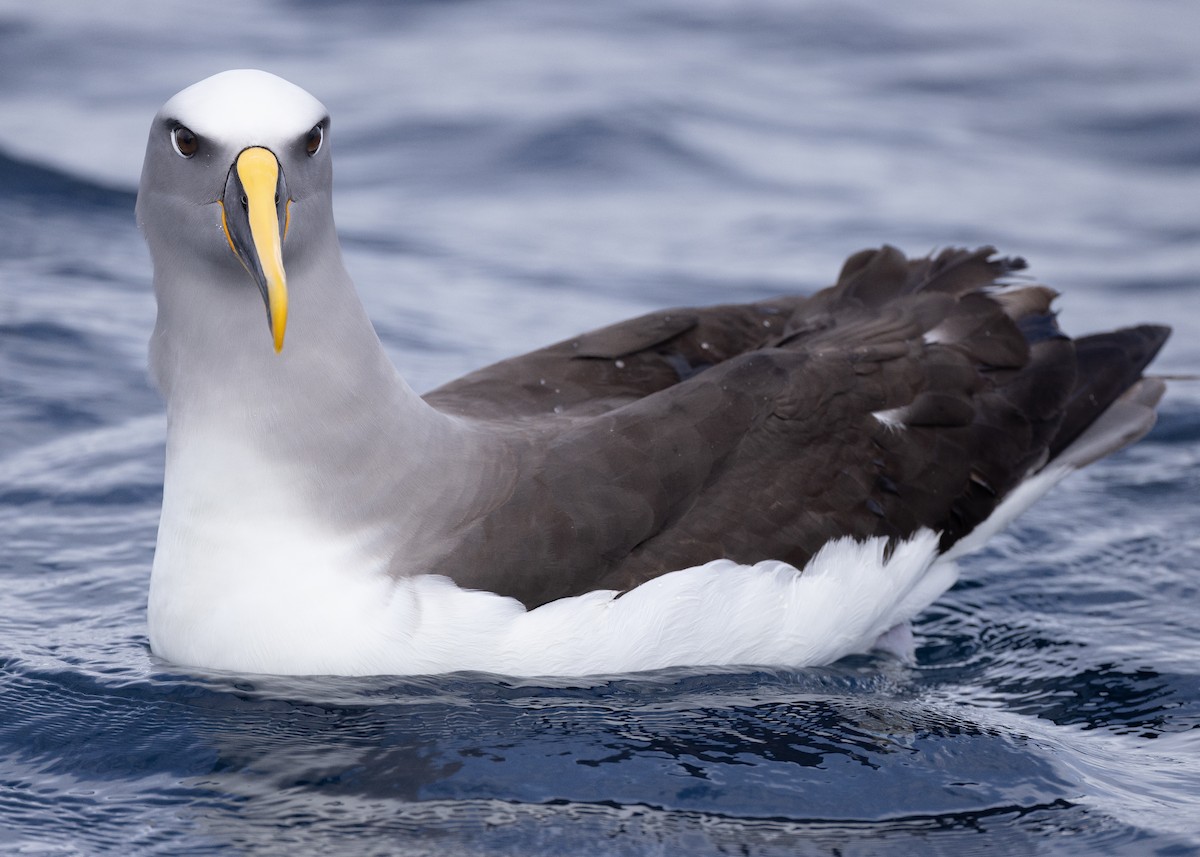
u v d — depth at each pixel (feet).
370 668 31.48
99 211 67.62
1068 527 44.34
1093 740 32.42
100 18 95.40
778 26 101.60
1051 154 82.58
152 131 30.71
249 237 28.89
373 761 29.40
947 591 40.65
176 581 31.94
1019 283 42.78
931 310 39.32
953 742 31.30
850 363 36.94
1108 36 103.60
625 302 61.26
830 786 29.32
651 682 32.78
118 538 40.78
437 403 36.58
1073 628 38.34
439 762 29.37
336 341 31.32
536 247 67.41
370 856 26.55
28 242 63.21
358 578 31.32
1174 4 111.55
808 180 76.38
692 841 27.30
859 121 85.81
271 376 30.94
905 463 36.70
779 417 35.37
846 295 40.93
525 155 77.56
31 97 82.43
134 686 31.71
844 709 32.78
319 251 31.19
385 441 31.71
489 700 31.40
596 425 34.12
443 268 64.23
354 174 75.36
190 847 26.81
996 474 38.17
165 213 30.58
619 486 33.01
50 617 36.06
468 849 26.84
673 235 69.21
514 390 37.76
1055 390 39.78
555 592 32.12
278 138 29.43
